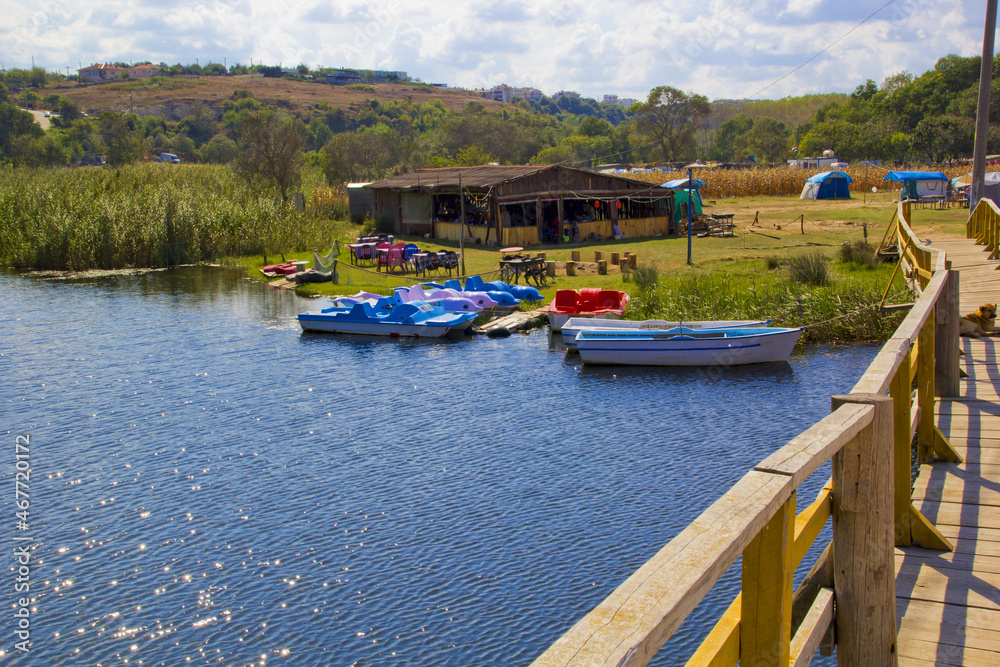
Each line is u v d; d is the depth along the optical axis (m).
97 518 10.45
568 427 13.73
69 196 41.97
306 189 57.59
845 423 2.78
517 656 7.34
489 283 25.78
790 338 17.22
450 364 18.62
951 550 4.67
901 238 20.64
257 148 54.25
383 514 10.37
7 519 10.41
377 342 21.27
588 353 18.00
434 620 7.94
